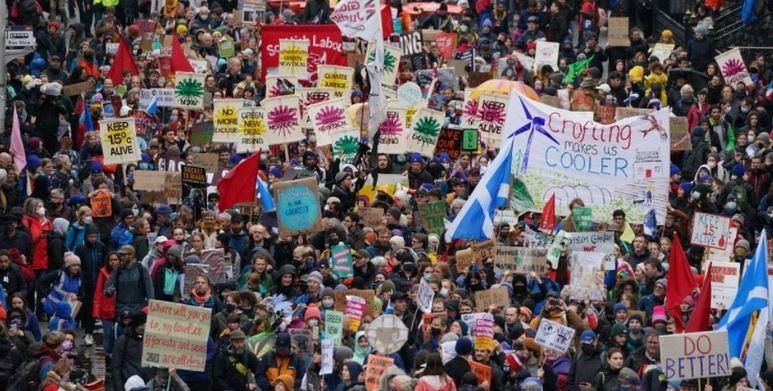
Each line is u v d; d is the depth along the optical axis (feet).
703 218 124.47
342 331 104.37
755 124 153.69
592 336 101.60
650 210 130.72
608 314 110.11
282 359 100.83
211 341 101.86
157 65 165.07
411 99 143.84
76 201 124.47
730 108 158.10
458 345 96.63
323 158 143.13
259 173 132.77
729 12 188.65
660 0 197.26
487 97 142.20
